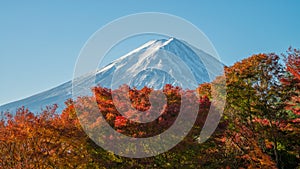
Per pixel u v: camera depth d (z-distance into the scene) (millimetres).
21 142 23359
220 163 26859
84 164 23766
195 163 24406
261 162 29250
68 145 24156
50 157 23609
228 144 30031
